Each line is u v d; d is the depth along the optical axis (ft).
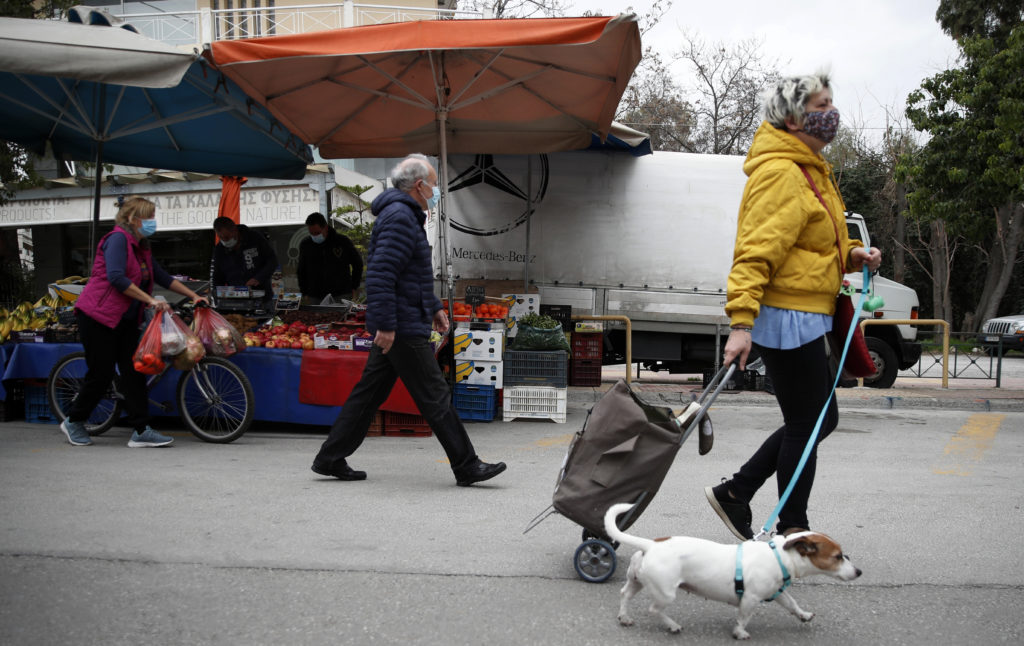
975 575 11.35
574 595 10.27
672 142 92.89
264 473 17.49
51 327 23.89
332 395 22.61
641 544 9.09
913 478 18.39
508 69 25.89
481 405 26.37
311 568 11.06
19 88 27.76
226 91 25.95
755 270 10.09
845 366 11.52
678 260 35.47
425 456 20.16
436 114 26.99
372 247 15.75
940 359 45.24
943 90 59.67
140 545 11.89
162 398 22.27
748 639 8.96
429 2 53.98
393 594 10.16
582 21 21.18
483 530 13.20
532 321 27.07
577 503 10.56
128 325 20.33
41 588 10.08
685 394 33.19
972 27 83.15
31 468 17.37
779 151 10.34
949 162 58.29
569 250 35.32
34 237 68.18
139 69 20.83
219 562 11.22
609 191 35.37
